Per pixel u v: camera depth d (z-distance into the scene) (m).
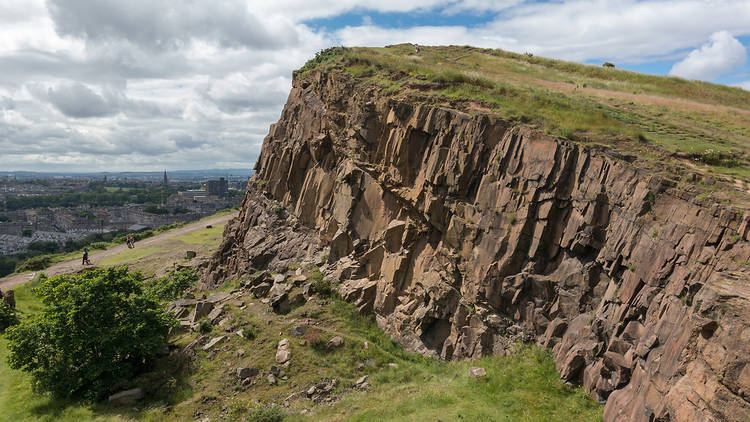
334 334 30.38
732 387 11.51
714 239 15.12
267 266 44.25
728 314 12.41
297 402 23.80
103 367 26.66
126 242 101.06
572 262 22.03
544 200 23.38
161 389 26.28
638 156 21.14
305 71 51.66
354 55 44.84
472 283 26.30
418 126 31.78
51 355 27.83
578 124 25.28
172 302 39.97
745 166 20.14
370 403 22.38
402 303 31.73
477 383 22.00
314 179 44.28
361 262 35.53
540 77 41.34
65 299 27.83
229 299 37.34
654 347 15.57
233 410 23.27
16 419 25.50
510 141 25.94
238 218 57.78
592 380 18.47
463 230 27.50
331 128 42.47
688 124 27.41
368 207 36.84
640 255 18.20
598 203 21.02
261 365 26.95
